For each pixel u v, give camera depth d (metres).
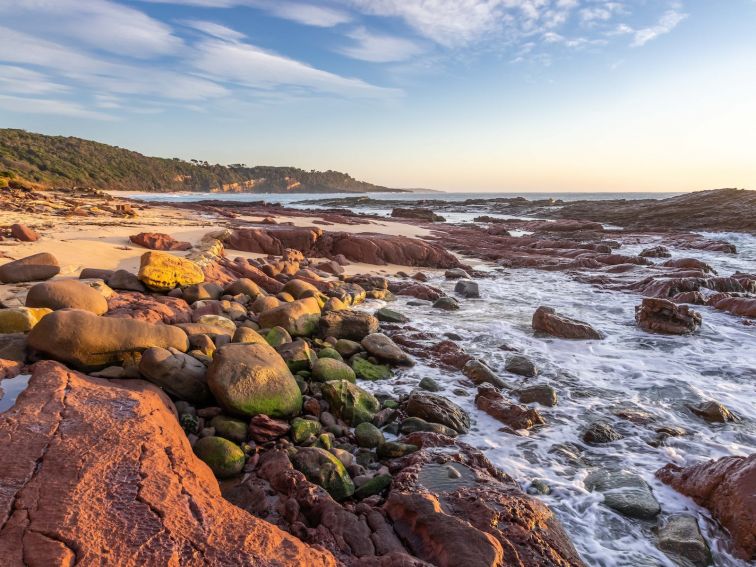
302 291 12.11
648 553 3.93
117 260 12.48
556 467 5.25
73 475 3.32
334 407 6.19
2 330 6.24
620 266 20.20
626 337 10.79
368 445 5.52
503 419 6.38
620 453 5.63
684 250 28.39
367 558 3.24
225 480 4.66
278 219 33.91
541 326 10.85
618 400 7.26
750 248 28.92
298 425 5.55
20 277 9.20
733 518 4.15
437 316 12.19
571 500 4.61
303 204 93.44
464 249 26.84
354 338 9.44
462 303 14.08
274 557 2.92
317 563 2.98
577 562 3.60
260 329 9.17
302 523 3.88
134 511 3.08
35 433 3.77
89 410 4.28
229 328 8.78
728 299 13.45
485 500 4.07
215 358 5.82
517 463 5.30
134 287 9.71
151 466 3.59
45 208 23.84
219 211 36.59
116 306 8.40
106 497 3.16
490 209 71.00
